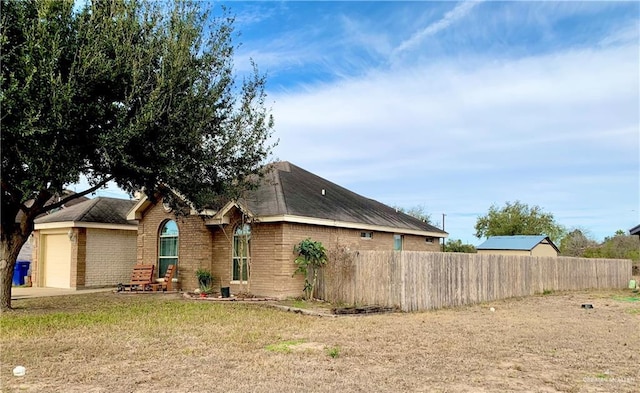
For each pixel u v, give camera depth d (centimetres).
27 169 1190
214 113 1459
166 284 1928
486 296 1909
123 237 2344
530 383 683
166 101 1300
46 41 1109
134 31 1254
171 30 1324
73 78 1132
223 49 1498
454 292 1722
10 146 1128
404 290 1506
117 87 1223
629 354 891
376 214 2358
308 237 1803
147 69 1269
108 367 738
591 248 4544
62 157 1162
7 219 1370
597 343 995
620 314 1520
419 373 726
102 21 1214
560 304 1848
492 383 679
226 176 1575
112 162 1237
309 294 1712
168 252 2022
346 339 990
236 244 1862
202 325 1129
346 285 1641
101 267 2239
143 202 2053
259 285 1758
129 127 1186
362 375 708
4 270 1368
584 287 2698
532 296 2192
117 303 1552
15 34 1126
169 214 2006
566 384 682
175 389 629
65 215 2269
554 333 1116
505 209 5272
